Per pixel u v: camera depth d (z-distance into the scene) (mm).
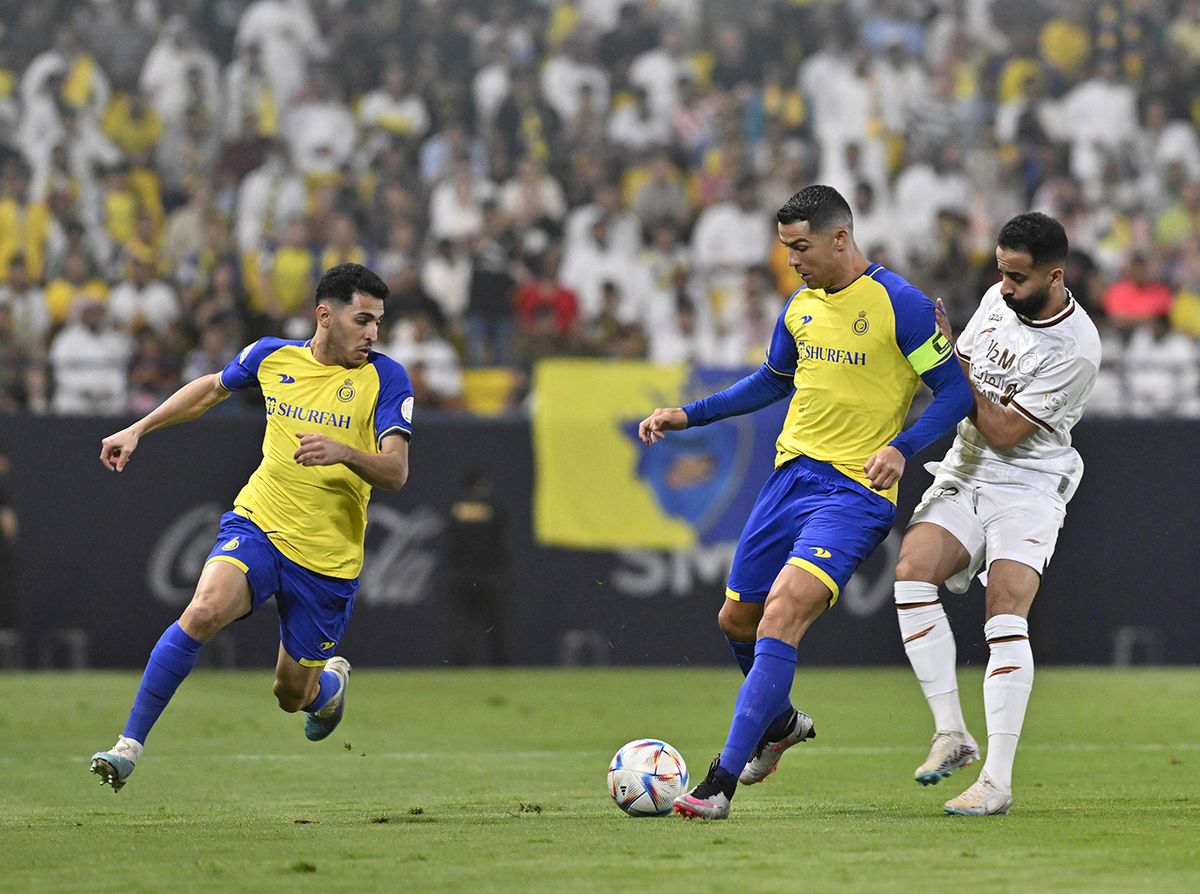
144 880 16219
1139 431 60594
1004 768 21781
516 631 59156
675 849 18188
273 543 23328
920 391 59562
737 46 83375
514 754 32875
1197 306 75000
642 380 59938
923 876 16125
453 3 82500
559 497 59438
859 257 22250
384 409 23094
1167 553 60656
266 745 34562
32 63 75375
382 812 22828
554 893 15203
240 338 64375
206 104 77000
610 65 83250
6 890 15648
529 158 77625
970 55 84250
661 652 59594
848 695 48156
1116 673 57094
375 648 58250
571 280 72938
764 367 23562
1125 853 17797
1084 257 69562
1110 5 85875
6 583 56312
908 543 23219
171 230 71562
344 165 75562
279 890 15531
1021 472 22766
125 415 57375
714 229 74500
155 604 57406
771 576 22547
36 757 32250
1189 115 84562
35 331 66500
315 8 80688
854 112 80688
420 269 70500
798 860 17266
